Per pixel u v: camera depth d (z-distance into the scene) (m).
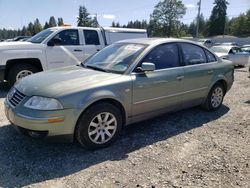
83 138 3.46
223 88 5.68
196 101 5.08
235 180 3.01
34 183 2.85
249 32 77.62
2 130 4.16
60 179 2.93
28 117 3.19
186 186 2.87
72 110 3.28
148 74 4.07
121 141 3.96
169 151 3.68
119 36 9.13
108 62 4.29
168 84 4.34
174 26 65.56
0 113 5.00
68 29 7.80
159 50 4.36
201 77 4.96
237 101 6.56
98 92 3.48
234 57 15.17
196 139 4.11
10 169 3.09
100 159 3.40
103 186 2.83
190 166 3.29
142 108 4.09
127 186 2.84
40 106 3.21
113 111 3.69
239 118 5.19
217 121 4.98
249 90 8.08
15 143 3.73
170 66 4.46
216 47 16.11
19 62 7.03
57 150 3.59
